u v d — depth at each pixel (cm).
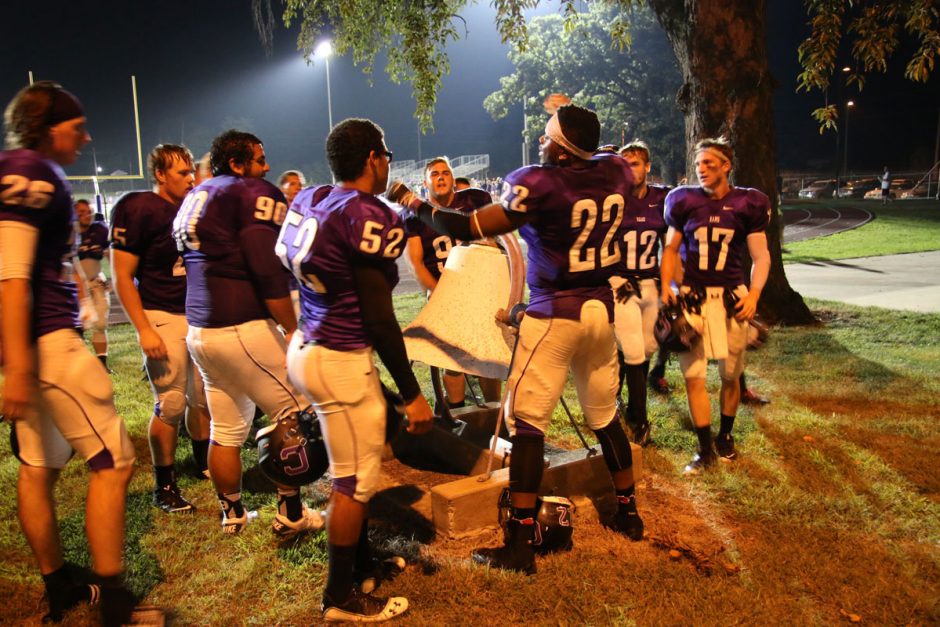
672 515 395
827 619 301
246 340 342
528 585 320
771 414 554
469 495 366
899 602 310
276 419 359
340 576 293
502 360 386
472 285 397
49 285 271
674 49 967
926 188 4375
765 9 902
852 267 1595
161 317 397
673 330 443
